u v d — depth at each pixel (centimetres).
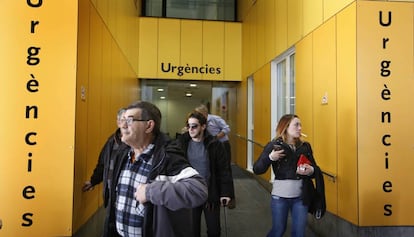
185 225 164
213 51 920
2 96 265
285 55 584
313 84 443
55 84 269
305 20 473
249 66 831
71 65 270
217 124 477
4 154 263
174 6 966
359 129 332
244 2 899
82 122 295
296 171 293
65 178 266
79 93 282
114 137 206
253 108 823
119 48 534
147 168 170
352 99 342
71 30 271
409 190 332
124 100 604
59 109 268
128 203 171
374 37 338
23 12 269
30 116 266
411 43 338
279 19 593
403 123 334
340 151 367
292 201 294
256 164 304
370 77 335
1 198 262
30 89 267
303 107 479
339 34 372
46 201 265
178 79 906
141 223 168
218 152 327
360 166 331
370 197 330
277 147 292
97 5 358
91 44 329
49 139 267
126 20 625
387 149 333
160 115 179
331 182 387
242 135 879
